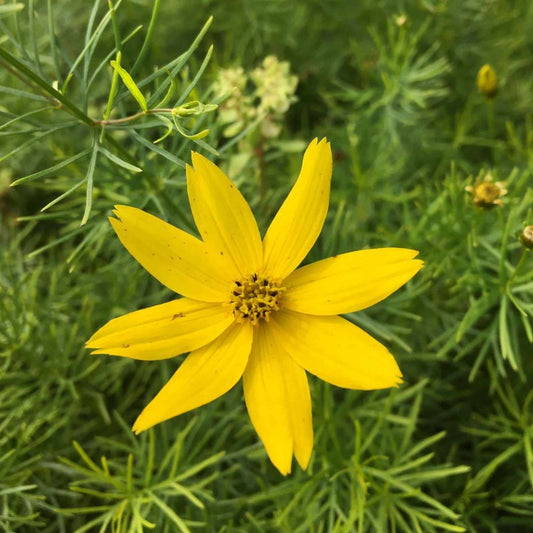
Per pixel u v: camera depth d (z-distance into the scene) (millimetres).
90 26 86
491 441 129
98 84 172
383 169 148
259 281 88
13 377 125
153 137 125
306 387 83
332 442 118
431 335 136
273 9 181
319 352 84
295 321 87
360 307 84
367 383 80
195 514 119
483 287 112
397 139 157
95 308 141
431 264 121
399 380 79
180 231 86
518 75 189
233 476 130
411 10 178
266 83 134
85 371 125
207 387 82
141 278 142
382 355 81
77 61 84
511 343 137
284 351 85
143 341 82
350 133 155
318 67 186
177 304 86
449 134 169
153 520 113
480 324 141
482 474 113
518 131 170
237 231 88
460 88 183
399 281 83
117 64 71
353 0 184
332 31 190
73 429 135
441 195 121
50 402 131
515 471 130
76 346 135
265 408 81
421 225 122
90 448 133
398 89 155
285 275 89
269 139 149
